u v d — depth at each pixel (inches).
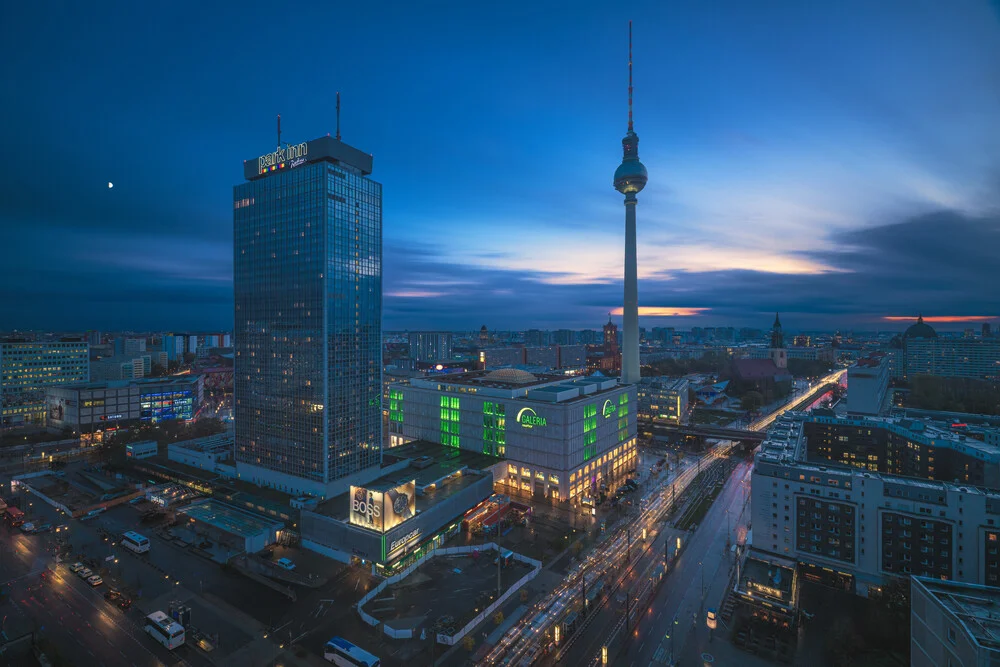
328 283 5959.6
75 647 3641.7
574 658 3614.7
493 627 3944.4
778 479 4884.4
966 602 2573.8
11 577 4608.8
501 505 6122.1
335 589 4439.0
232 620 3986.2
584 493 7047.2
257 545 5162.4
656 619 4101.9
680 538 5605.3
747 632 3865.7
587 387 7564.0
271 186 6382.9
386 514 4773.6
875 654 3607.3
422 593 4372.5
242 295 6752.0
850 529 4574.3
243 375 6781.5
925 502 4315.9
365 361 6486.2
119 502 6417.3
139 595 4311.0
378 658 3452.3
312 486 6102.4
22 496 6697.8
